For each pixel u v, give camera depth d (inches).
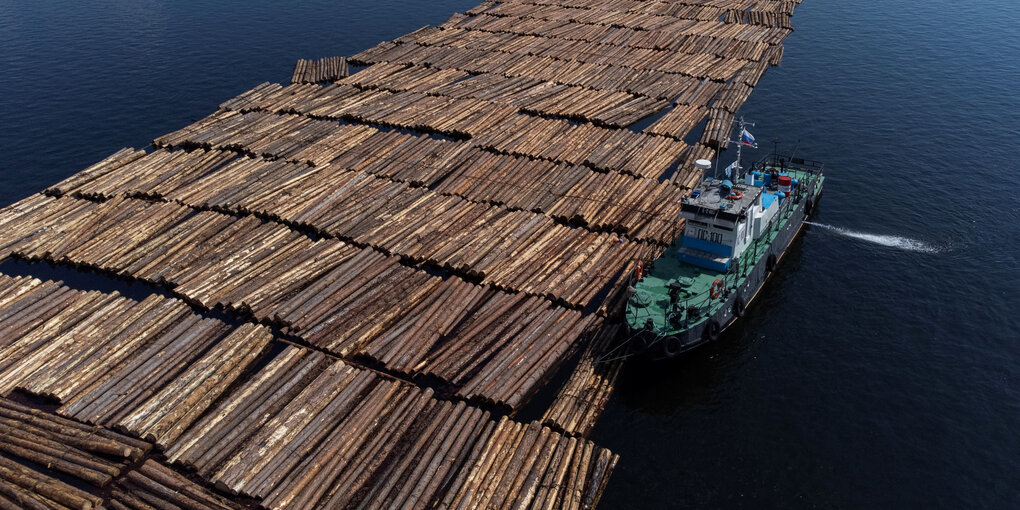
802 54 3887.8
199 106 3400.6
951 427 1596.9
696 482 1471.5
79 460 1428.4
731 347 1835.6
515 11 4638.3
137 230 2274.9
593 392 1649.9
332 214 2332.7
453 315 1866.4
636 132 2923.2
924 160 2743.6
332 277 2014.0
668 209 2345.0
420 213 2340.1
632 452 1534.2
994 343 1838.1
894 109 3189.0
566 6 4726.9
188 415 1557.6
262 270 2068.2
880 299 2006.6
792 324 1918.1
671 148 2783.0
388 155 2723.9
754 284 1966.0
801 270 2139.5
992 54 3794.3
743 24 4350.4
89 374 1676.9
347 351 1740.9
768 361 1792.6
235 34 4436.5
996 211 2405.3
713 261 1855.3
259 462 1421.0
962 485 1464.1
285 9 4960.6
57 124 3216.0
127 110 3356.3
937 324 1908.2
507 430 1509.6
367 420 1533.0
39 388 1627.7
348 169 2635.3
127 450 1440.7
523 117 3034.0
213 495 1365.7
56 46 4195.4
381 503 1348.4
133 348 1780.3
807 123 3075.8
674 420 1615.4
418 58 3791.8
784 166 2438.5
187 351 1760.6
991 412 1635.1
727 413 1637.6
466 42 4050.2
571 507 1357.0
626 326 1750.7
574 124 3065.9
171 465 1434.5
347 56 4050.2
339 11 4916.3
